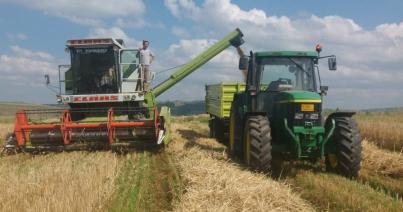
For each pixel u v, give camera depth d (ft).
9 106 221.05
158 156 36.70
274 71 32.09
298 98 28.07
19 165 30.76
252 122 28.37
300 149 27.68
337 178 27.12
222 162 29.48
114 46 42.68
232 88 46.47
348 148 27.53
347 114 29.14
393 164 31.07
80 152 36.37
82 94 42.63
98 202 20.56
